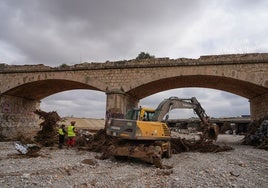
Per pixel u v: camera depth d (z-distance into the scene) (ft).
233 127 205.87
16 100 109.40
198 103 64.59
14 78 97.60
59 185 28.17
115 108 83.61
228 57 79.46
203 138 68.39
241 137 139.54
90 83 89.30
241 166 42.50
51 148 66.13
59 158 48.96
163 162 46.78
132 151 44.52
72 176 33.06
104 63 88.79
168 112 54.65
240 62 78.28
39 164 41.04
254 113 102.32
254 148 75.25
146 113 52.24
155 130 47.44
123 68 86.89
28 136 93.09
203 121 68.44
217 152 63.62
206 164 43.09
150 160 42.29
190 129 216.13
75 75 91.20
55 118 79.77
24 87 102.12
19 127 111.34
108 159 48.85
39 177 31.60
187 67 81.71
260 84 76.95
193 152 63.72
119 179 32.07
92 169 38.81
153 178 33.53
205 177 33.55
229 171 37.27
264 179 32.71
